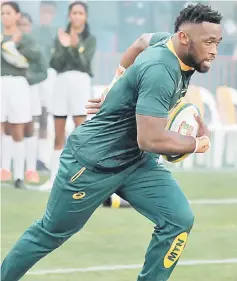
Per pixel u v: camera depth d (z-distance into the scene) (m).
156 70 12.20
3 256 18.70
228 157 34.62
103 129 13.07
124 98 12.81
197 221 23.06
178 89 12.67
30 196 27.42
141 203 13.56
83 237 20.78
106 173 13.19
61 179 13.25
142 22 36.94
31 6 34.38
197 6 12.35
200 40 12.23
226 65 36.72
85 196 13.26
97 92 31.86
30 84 29.38
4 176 30.45
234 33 37.12
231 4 37.25
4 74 29.11
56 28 32.50
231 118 34.44
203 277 16.89
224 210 24.86
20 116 28.92
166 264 13.34
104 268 17.61
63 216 13.35
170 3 36.88
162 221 13.31
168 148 12.38
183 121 13.15
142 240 20.53
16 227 22.16
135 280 16.64
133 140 13.15
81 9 28.53
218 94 34.69
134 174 13.51
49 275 16.97
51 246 13.63
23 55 28.88
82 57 28.55
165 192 13.38
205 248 19.64
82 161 13.09
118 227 22.12
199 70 12.59
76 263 18.05
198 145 12.65
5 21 28.73
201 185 29.73
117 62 35.69
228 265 17.98
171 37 12.66
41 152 32.59
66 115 28.83
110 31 36.75
